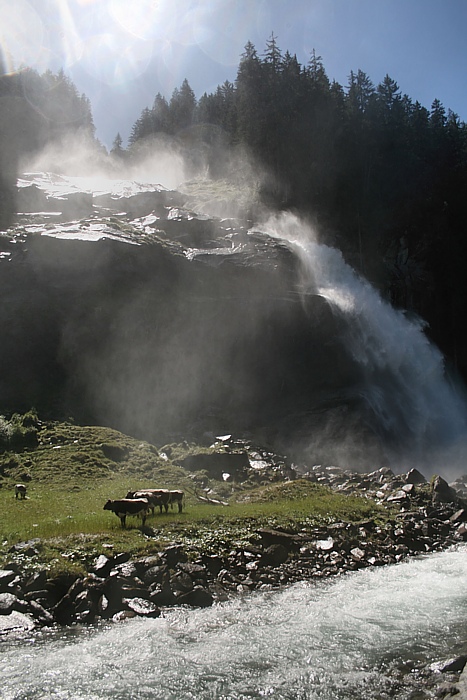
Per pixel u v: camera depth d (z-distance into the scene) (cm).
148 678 850
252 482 2559
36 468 2362
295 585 1330
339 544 1603
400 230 6919
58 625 1054
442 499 2245
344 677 856
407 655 938
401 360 4819
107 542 1358
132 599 1141
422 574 1428
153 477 2445
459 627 1063
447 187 7519
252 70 7775
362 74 7912
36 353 3278
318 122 7144
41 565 1198
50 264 3622
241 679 849
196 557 1352
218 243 4750
